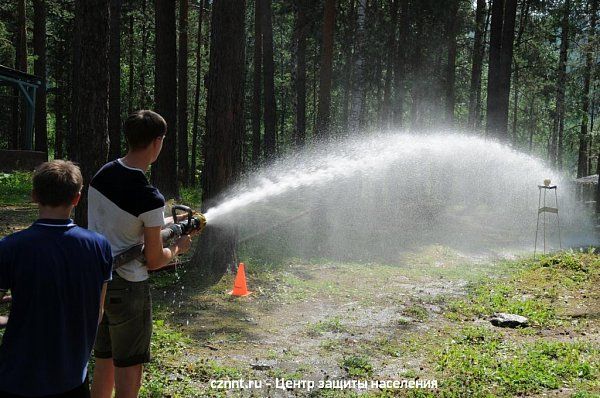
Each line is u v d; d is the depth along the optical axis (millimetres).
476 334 7309
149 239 3648
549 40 33781
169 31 17062
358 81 18016
